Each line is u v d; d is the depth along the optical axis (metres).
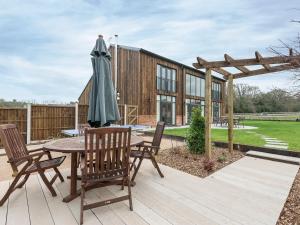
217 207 2.64
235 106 31.22
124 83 13.79
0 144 6.64
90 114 4.09
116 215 2.43
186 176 3.75
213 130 11.66
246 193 3.05
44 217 2.38
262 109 28.12
